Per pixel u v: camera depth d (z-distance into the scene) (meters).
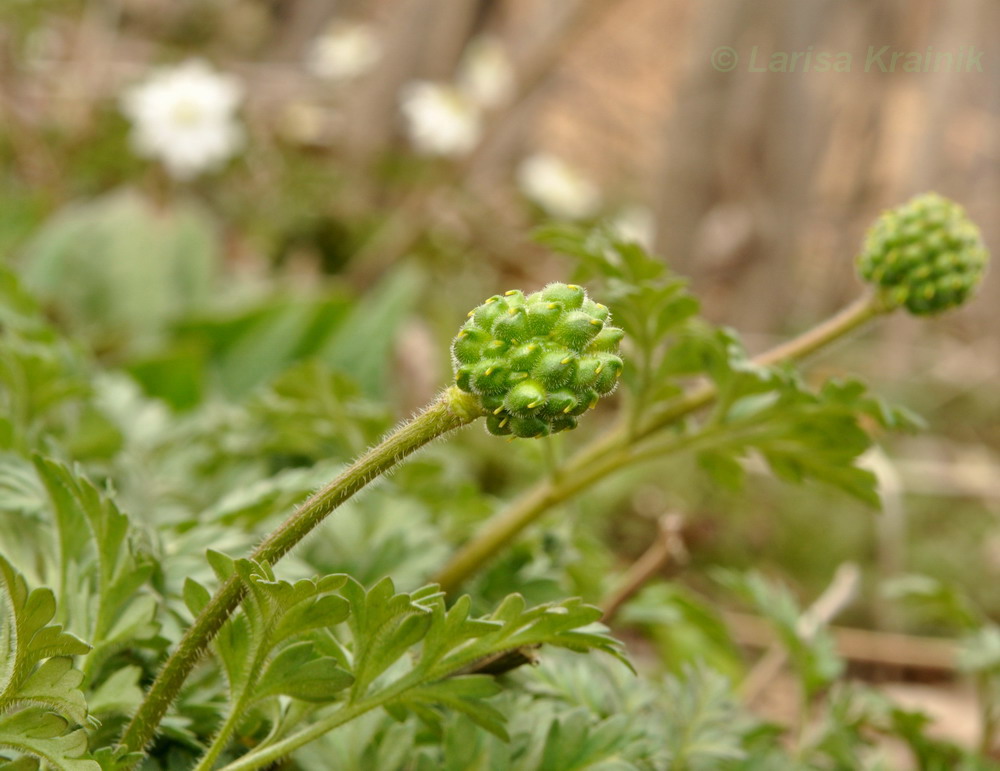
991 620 0.85
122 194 0.89
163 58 1.25
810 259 1.27
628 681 0.33
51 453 0.32
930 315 0.34
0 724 0.27
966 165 1.23
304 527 0.27
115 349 0.76
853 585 0.48
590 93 1.63
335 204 1.14
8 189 0.91
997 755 0.60
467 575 0.34
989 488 0.90
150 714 0.28
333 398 0.39
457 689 0.28
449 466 0.44
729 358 0.33
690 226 1.08
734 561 0.82
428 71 1.28
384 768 0.30
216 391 0.67
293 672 0.28
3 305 0.40
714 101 1.06
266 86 1.29
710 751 0.33
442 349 0.93
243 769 0.28
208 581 0.31
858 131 1.20
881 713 0.37
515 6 1.31
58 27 1.09
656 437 0.35
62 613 0.29
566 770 0.30
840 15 1.07
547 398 0.27
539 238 0.34
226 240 1.10
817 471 0.34
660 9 1.62
